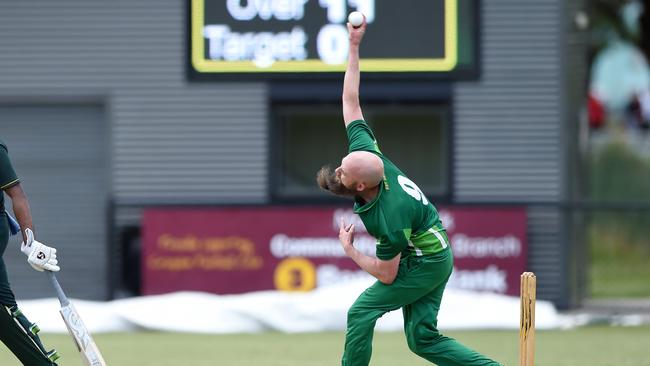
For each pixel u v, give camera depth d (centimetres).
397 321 4891
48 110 5819
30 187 5831
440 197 5638
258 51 5506
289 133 5716
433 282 2725
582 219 5769
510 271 5550
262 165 5688
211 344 4388
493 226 5553
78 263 5812
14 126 5834
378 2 5462
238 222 5616
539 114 5619
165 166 5728
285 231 5597
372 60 5478
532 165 5622
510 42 5628
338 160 5706
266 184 5681
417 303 2772
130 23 5750
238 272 5612
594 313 5547
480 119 5628
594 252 6750
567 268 5572
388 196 2669
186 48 5628
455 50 5472
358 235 5566
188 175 5716
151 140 5734
